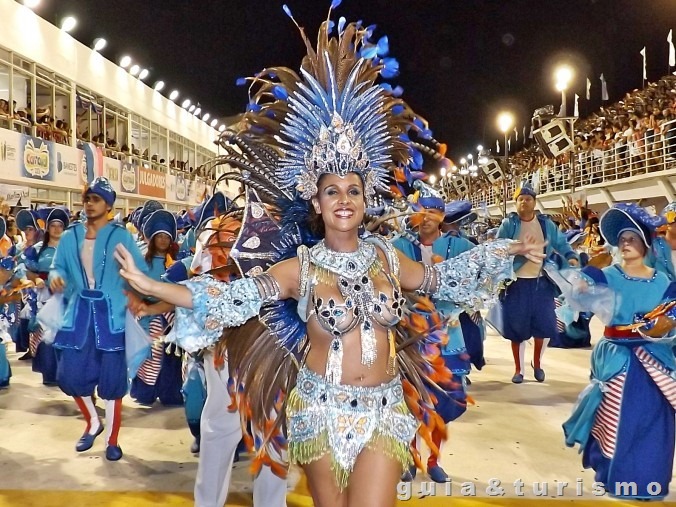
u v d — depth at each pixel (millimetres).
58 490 4281
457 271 2920
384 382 2693
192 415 4871
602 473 4180
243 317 2627
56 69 17047
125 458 4879
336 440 2584
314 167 2727
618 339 4105
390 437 2623
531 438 5238
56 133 16859
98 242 4863
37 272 7090
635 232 4055
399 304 2734
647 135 14891
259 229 3061
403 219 4688
